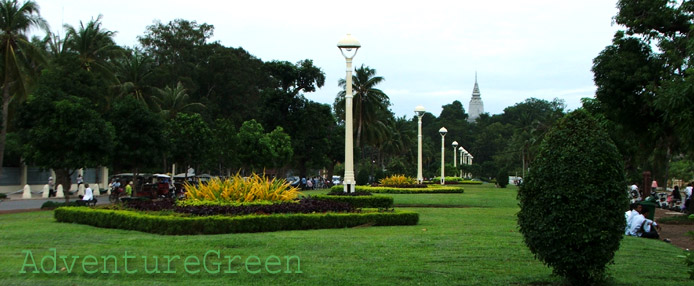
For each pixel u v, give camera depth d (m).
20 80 27.50
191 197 15.71
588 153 6.46
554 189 6.49
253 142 41.59
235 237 10.95
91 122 23.19
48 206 23.58
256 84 61.56
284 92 52.09
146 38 55.44
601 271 6.71
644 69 17.89
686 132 13.96
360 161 71.56
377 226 14.12
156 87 48.03
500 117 126.88
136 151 27.38
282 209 13.79
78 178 39.06
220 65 55.12
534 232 6.70
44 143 22.52
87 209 14.82
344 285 7.02
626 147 22.20
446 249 9.79
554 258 6.58
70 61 34.38
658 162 30.58
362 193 22.23
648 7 18.25
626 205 6.51
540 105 123.38
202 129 34.91
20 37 27.25
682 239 13.46
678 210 23.91
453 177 73.38
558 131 6.73
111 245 9.95
